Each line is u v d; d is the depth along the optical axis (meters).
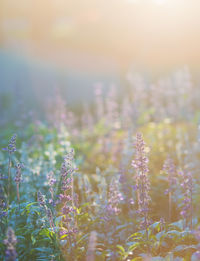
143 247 4.46
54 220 4.67
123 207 5.74
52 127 9.77
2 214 4.16
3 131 11.24
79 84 20.89
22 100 12.61
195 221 4.92
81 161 7.87
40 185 5.80
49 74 24.16
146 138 8.72
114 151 8.37
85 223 5.16
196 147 7.92
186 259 4.05
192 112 10.80
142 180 4.48
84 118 11.09
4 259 3.90
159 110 10.48
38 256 4.27
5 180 5.85
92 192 5.89
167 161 5.14
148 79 15.23
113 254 4.10
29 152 7.43
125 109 9.94
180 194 5.80
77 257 4.25
